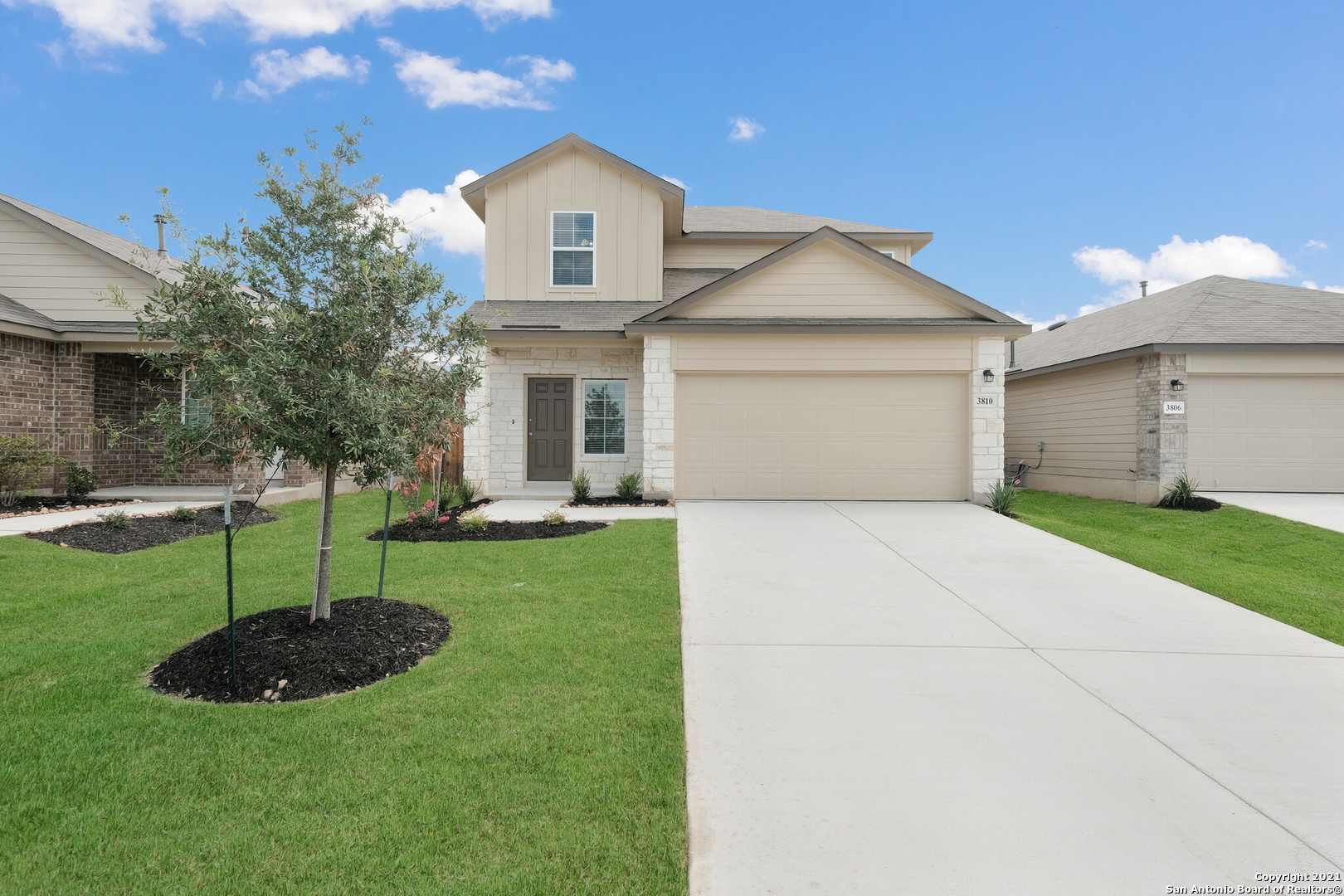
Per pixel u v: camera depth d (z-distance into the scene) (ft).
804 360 37.50
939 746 10.85
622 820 8.66
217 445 13.69
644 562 22.57
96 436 38.91
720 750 10.64
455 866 7.73
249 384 12.61
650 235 45.21
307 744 10.43
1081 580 21.45
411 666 13.97
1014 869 7.88
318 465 14.20
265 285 14.32
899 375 37.76
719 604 18.57
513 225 45.34
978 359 37.01
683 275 51.08
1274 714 12.14
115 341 37.37
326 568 15.06
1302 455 41.70
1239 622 17.44
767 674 13.74
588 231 45.32
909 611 18.17
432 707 11.73
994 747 10.84
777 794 9.41
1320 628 17.75
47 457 33.22
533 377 42.86
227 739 10.58
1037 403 54.90
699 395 38.24
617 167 44.78
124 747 10.32
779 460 38.19
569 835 8.34
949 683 13.41
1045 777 9.95
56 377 37.37
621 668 13.57
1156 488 41.47
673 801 9.07
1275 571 25.58
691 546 25.81
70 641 14.82
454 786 9.31
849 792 9.47
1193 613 18.16
